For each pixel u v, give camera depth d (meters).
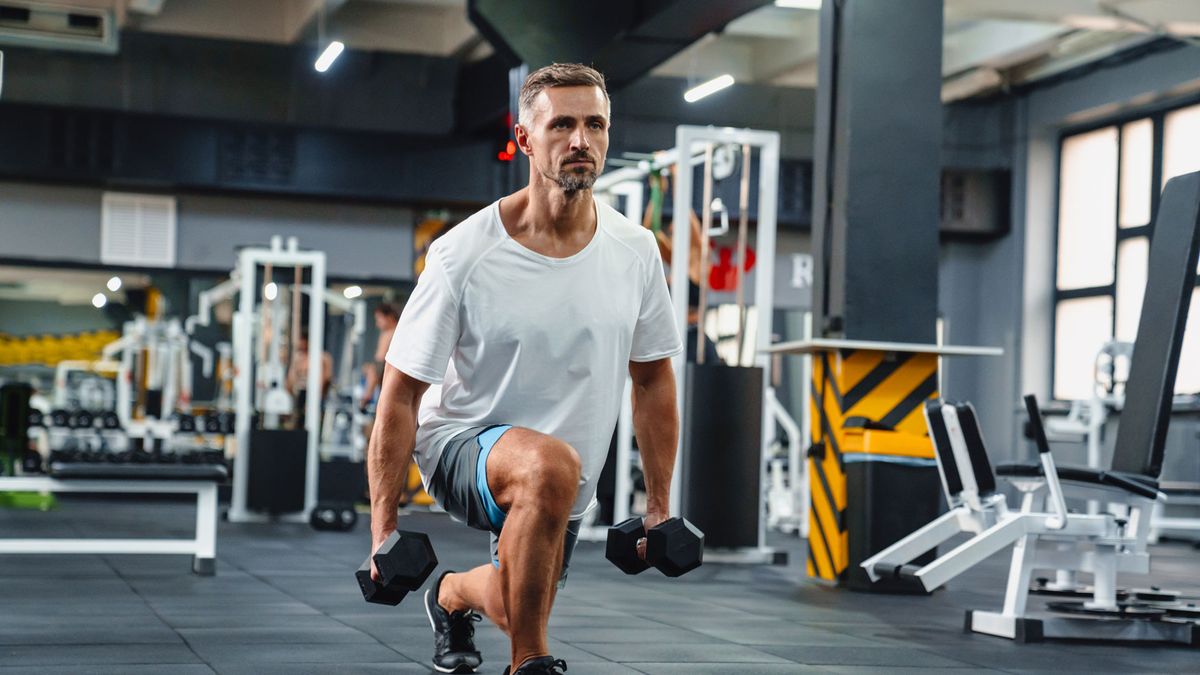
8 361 15.41
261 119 12.05
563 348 2.39
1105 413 10.68
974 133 12.74
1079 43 11.26
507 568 2.23
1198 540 9.66
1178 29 9.02
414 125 12.38
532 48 8.17
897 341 5.86
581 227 2.38
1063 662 3.59
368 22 12.27
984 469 4.32
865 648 3.74
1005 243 12.66
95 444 11.62
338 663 3.15
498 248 2.36
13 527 8.20
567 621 4.22
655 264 2.51
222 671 2.99
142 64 11.73
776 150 7.21
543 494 2.21
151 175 11.76
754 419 6.92
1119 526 4.21
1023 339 12.43
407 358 2.36
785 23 12.00
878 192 5.88
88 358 15.62
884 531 5.57
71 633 3.64
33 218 11.82
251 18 12.07
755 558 6.87
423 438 2.51
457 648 3.00
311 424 9.52
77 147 11.57
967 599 5.30
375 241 12.73
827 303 6.04
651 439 2.58
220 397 13.44
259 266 11.70
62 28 11.25
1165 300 4.29
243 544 7.25
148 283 14.83
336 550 6.93
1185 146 10.95
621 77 9.21
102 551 5.38
